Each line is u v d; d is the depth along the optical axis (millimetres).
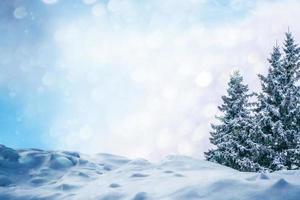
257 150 18969
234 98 21219
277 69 20188
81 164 12203
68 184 9367
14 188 9805
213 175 8031
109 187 8141
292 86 19828
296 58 20172
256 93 20641
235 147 19969
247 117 20516
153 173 9062
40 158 12523
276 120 19531
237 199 5359
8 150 12641
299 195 5098
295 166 18594
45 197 8352
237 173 8180
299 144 18469
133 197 6516
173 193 6270
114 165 12648
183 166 9852
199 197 5770
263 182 5902
